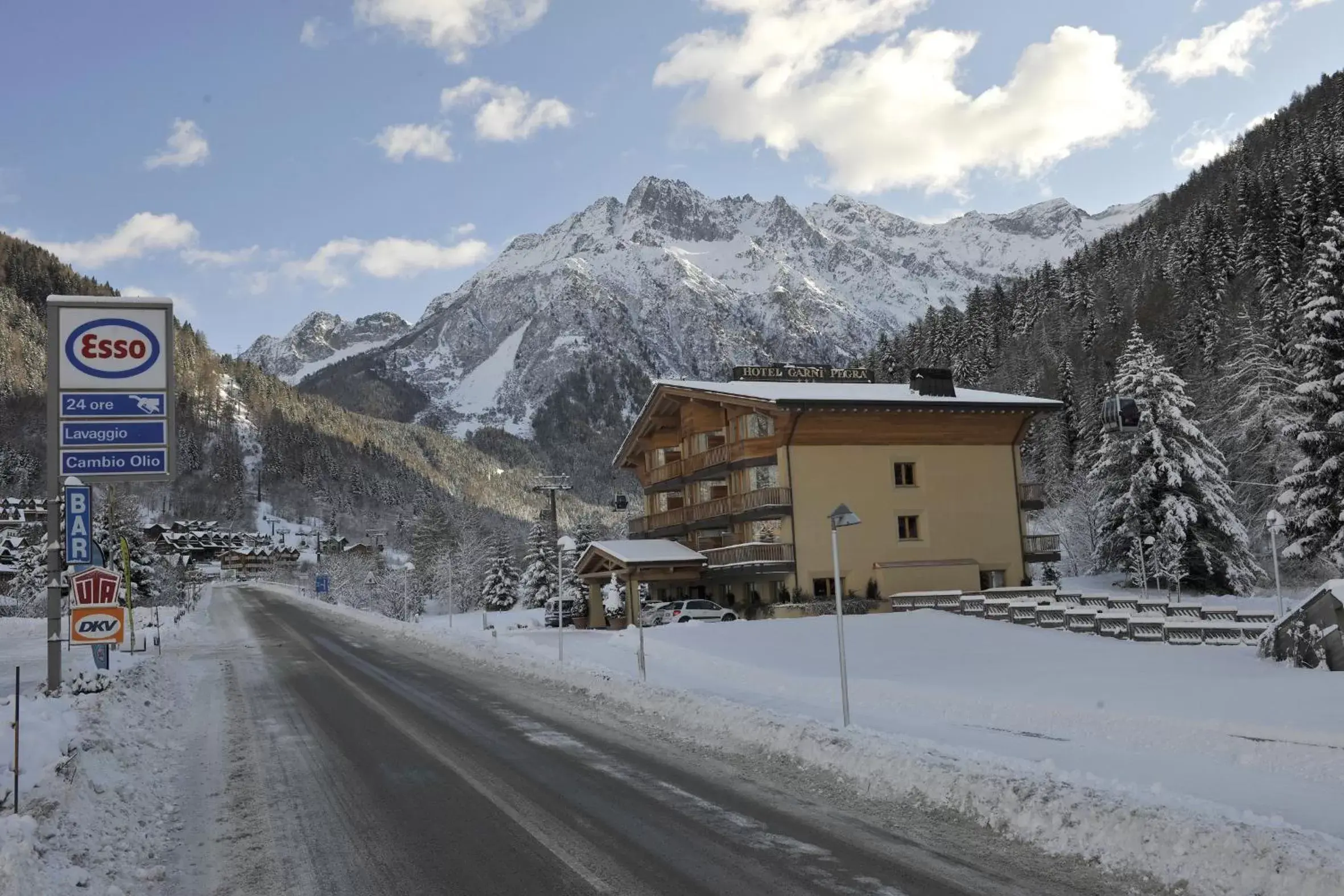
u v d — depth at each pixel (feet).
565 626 176.76
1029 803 27.96
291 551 644.69
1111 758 36.70
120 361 60.64
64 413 59.36
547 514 295.69
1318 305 137.28
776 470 154.92
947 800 29.99
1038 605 99.14
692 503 176.76
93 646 74.84
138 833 29.55
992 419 160.35
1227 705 44.37
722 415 171.83
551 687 63.26
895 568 150.61
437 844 28.14
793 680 60.39
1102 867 24.27
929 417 157.07
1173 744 39.14
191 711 57.88
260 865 26.63
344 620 168.35
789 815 29.91
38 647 113.80
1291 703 44.06
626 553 159.12
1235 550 164.66
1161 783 32.48
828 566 150.00
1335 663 54.24
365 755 42.19
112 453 59.93
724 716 44.60
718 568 155.63
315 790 35.63
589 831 28.89
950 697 51.01
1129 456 169.89
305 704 59.77
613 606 110.52
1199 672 57.06
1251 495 183.73
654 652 81.46
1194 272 344.08
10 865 22.65
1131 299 381.81
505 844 27.84
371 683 70.64
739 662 71.00
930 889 23.12
